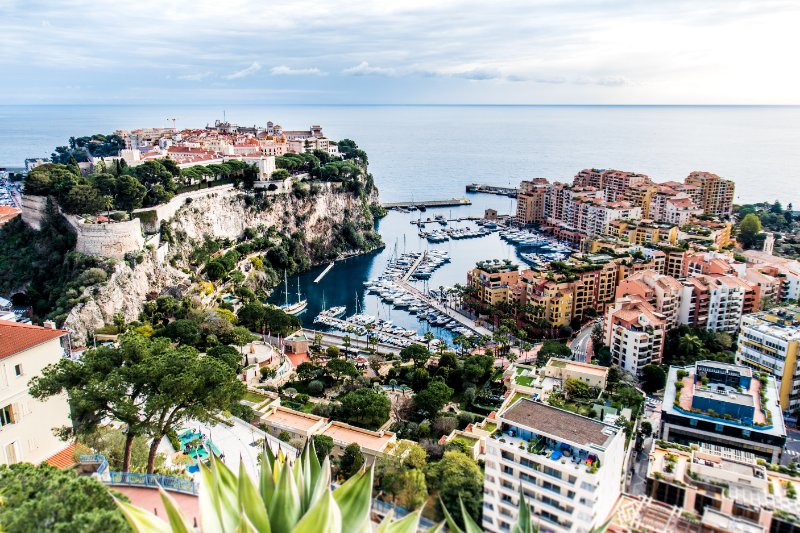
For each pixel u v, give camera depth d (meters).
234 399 86.75
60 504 46.78
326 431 139.50
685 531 91.88
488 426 144.88
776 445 139.62
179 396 79.62
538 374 181.00
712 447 128.12
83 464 72.25
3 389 78.00
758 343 181.75
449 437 139.00
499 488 100.31
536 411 106.81
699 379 166.00
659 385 188.38
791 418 170.88
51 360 84.94
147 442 103.12
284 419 145.25
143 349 88.06
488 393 184.00
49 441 84.81
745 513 103.81
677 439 150.25
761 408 150.50
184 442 117.94
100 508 48.31
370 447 129.62
